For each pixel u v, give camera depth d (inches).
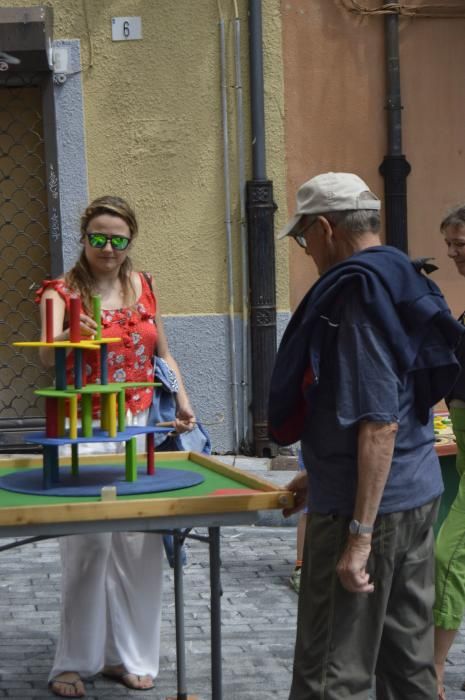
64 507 142.8
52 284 200.5
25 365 399.5
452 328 149.0
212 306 393.4
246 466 374.0
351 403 142.7
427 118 402.0
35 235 396.2
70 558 205.5
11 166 393.4
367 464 142.0
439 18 399.5
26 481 166.4
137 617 210.5
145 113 388.2
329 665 148.7
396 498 149.3
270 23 390.0
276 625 252.8
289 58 392.5
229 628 250.7
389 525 148.9
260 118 387.9
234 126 390.0
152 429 166.2
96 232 197.5
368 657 149.8
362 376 142.3
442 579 202.8
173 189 390.3
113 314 201.2
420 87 400.5
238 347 393.4
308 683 150.1
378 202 155.1
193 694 211.5
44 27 370.3
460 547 202.8
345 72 395.5
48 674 221.3
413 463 151.3
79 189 388.2
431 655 158.2
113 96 386.9
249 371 393.4
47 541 329.4
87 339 165.9
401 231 398.6
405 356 144.6
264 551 315.0
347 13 394.6
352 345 143.4
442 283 406.9
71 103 385.4
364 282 144.2
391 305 145.2
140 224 391.2
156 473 174.9
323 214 153.3
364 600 148.8
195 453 193.5
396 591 155.6
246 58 389.1
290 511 167.2
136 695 209.3
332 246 154.2
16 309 398.3
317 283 148.7
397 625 156.6
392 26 395.2
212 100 389.1
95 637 208.1
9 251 396.2
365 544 143.6
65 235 388.5
